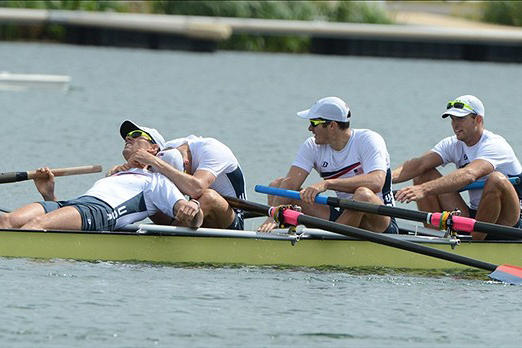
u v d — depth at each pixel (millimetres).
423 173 39844
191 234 35406
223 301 31328
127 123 36531
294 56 128750
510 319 30641
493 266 34531
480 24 160875
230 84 97438
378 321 30016
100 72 102375
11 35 125875
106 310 29922
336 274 35250
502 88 101938
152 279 33312
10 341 27219
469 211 39312
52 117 73438
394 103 88000
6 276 32594
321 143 36750
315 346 27797
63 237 34625
